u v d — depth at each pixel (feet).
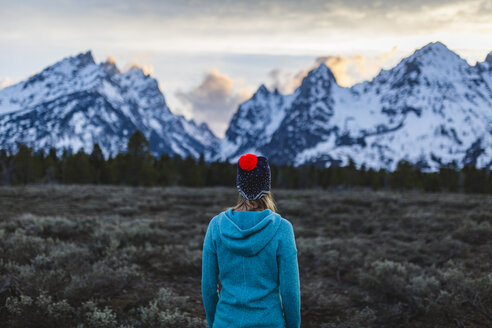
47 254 20.92
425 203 62.13
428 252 26.96
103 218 39.58
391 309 16.02
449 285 18.34
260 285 5.83
